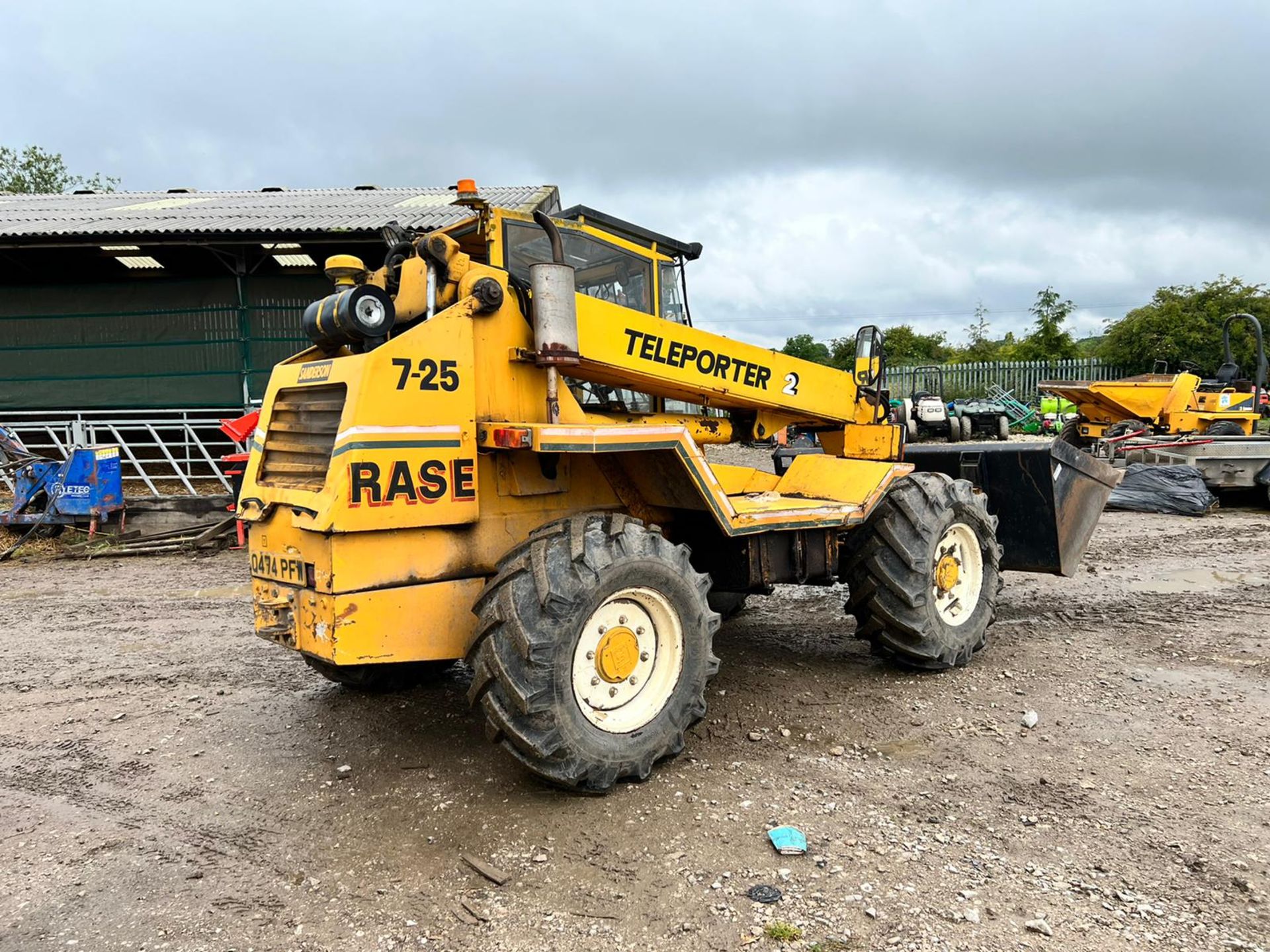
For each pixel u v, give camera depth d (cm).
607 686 334
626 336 395
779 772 350
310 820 320
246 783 352
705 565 452
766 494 496
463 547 344
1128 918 248
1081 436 1659
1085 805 317
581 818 314
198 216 1302
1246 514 1066
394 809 326
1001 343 3966
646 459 387
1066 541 541
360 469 309
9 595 705
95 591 718
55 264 1373
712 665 363
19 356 1388
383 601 321
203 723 420
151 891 275
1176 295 2886
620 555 327
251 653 537
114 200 1645
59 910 265
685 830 303
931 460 581
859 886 266
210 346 1381
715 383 441
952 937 240
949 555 483
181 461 1247
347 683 453
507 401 356
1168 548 838
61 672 501
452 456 333
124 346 1384
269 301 1369
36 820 324
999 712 414
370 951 242
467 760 370
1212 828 299
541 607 307
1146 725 394
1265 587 673
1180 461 1124
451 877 279
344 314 320
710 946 240
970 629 485
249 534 366
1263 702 419
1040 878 269
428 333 326
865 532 463
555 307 351
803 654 514
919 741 380
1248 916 248
